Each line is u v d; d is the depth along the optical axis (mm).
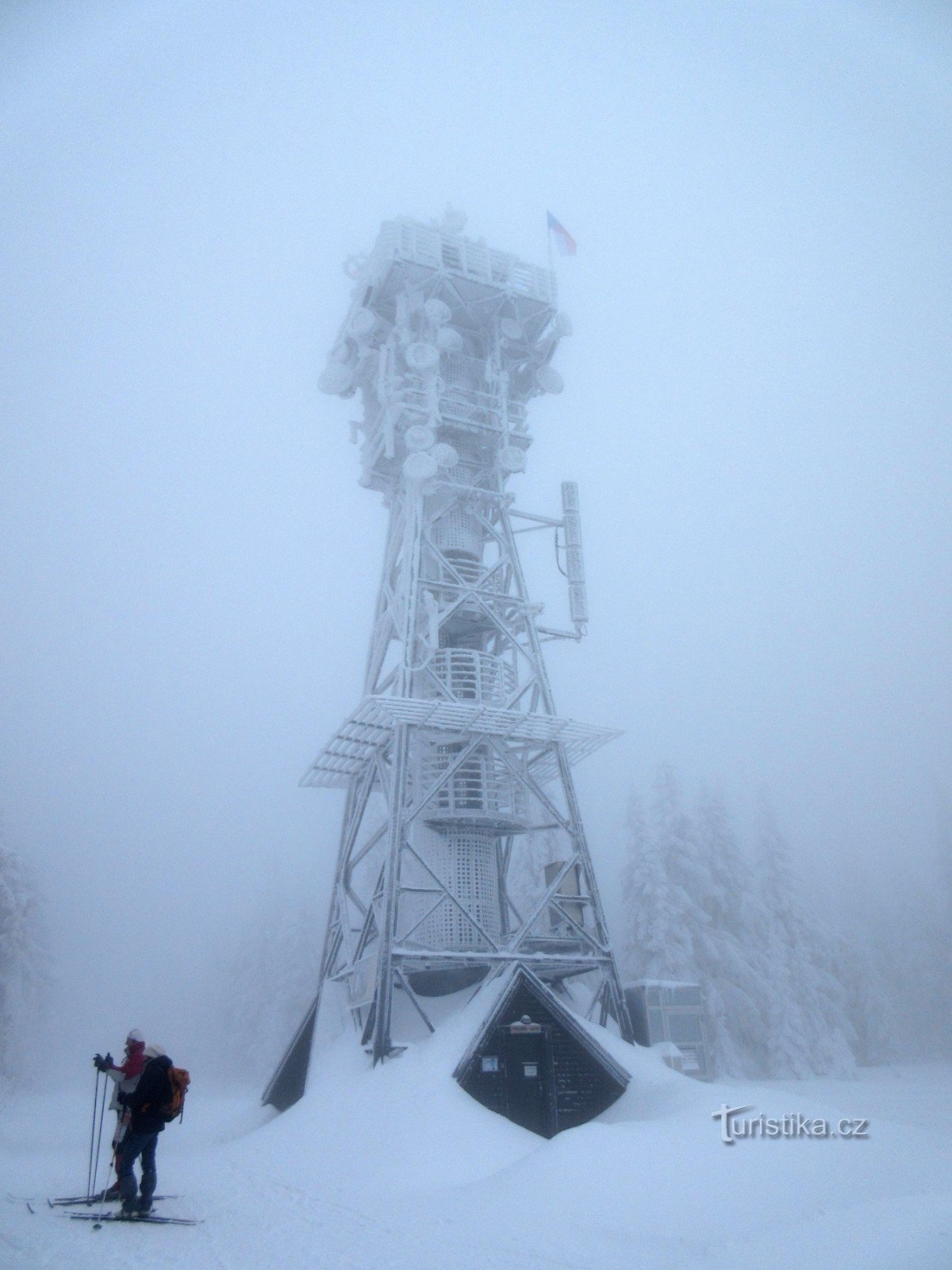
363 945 30422
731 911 51031
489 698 32875
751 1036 46094
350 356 38281
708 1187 13398
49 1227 10883
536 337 38406
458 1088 22750
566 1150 15422
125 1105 12938
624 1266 9992
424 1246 11023
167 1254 9656
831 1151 14570
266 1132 24625
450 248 37125
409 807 30766
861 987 54125
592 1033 26016
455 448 36844
